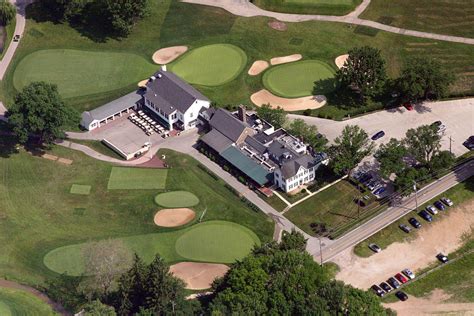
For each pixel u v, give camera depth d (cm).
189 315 19125
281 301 18638
